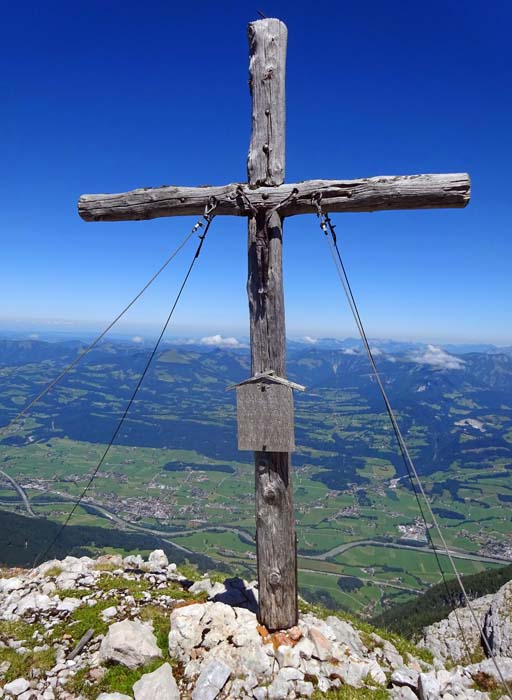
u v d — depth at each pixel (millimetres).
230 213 5395
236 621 5457
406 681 5168
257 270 5297
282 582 5297
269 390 5090
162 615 6047
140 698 4562
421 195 4871
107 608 6199
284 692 4594
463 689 5340
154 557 8758
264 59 5379
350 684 4914
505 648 8516
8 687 4883
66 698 4785
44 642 5633
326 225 5152
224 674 4746
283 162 5398
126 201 5633
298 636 5270
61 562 8211
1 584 7129
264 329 5258
